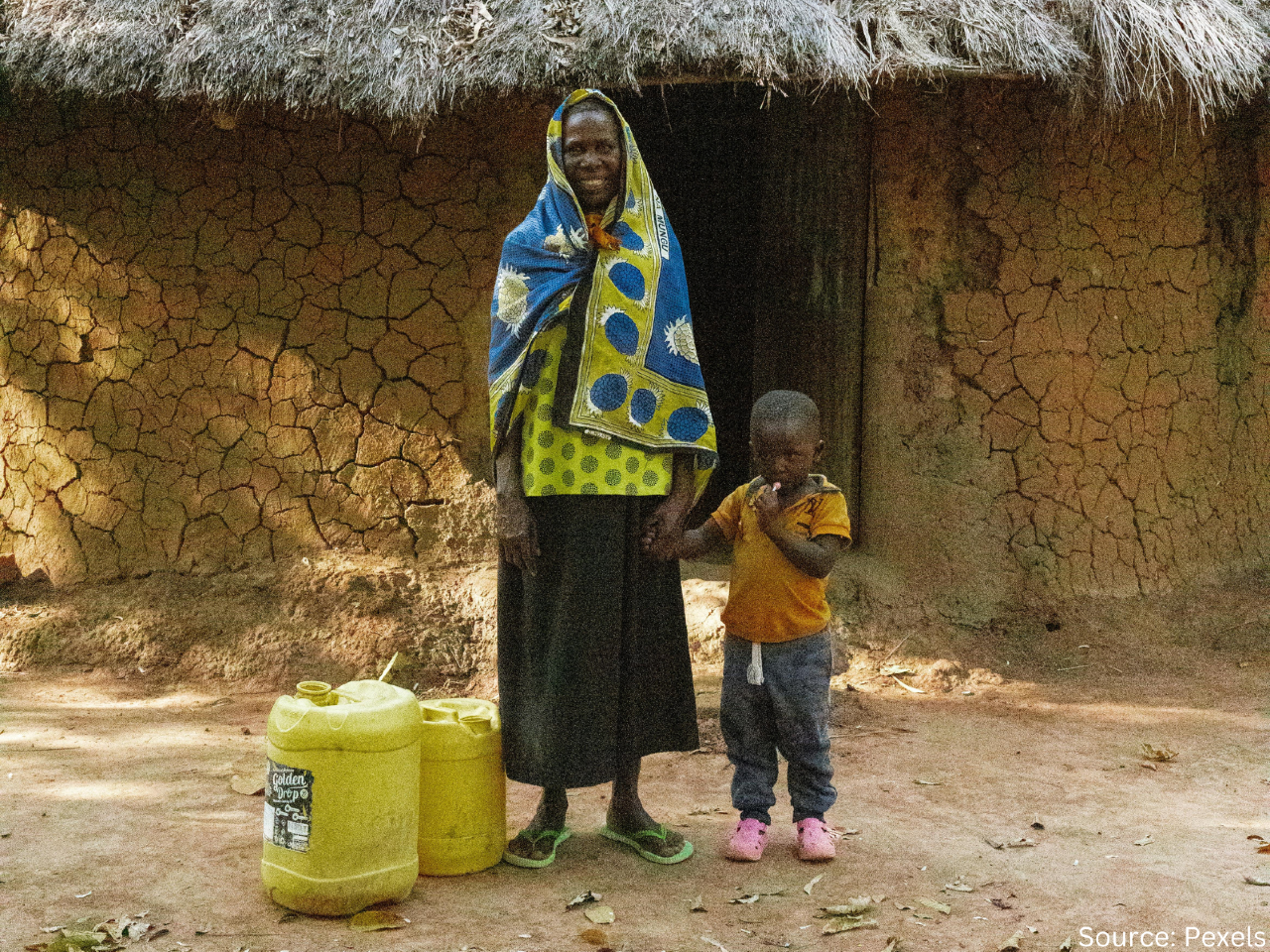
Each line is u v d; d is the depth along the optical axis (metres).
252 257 5.54
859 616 5.59
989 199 5.73
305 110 4.89
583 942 2.78
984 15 4.94
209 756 4.21
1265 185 6.34
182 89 4.83
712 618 5.53
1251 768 4.28
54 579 5.75
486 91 4.75
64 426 5.72
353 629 5.33
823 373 5.79
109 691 5.05
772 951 2.75
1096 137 5.79
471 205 5.52
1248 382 6.43
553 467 3.13
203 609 5.41
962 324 5.73
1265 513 6.55
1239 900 3.05
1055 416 5.83
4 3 5.20
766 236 5.95
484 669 5.27
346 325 5.54
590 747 3.14
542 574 3.20
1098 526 5.93
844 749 4.45
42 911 2.87
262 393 5.57
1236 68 5.08
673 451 3.22
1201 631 5.88
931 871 3.25
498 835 3.27
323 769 2.85
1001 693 5.23
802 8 4.81
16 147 5.75
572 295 3.14
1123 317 5.95
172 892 3.02
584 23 4.74
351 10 4.99
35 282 5.75
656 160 8.11
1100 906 3.01
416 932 2.82
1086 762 4.33
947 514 5.74
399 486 5.57
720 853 3.39
